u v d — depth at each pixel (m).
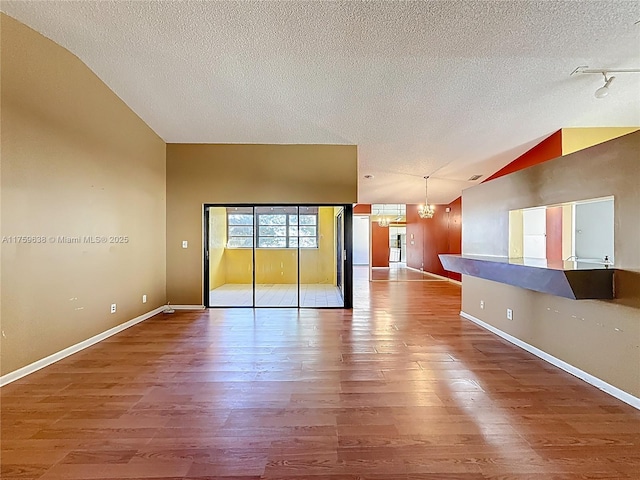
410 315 5.43
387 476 1.74
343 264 6.00
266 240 7.09
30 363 3.06
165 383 2.85
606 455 1.89
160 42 3.30
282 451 1.94
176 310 5.73
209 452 1.93
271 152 5.75
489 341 4.04
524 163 6.03
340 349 3.74
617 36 3.04
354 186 5.75
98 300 4.02
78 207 3.67
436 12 2.81
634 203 2.44
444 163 6.54
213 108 4.63
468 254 5.05
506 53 3.34
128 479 1.71
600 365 2.73
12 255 2.88
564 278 2.57
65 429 2.16
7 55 2.81
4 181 2.80
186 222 5.78
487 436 2.08
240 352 3.63
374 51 3.37
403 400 2.55
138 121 4.87
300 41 3.24
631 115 4.62
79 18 2.95
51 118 3.28
